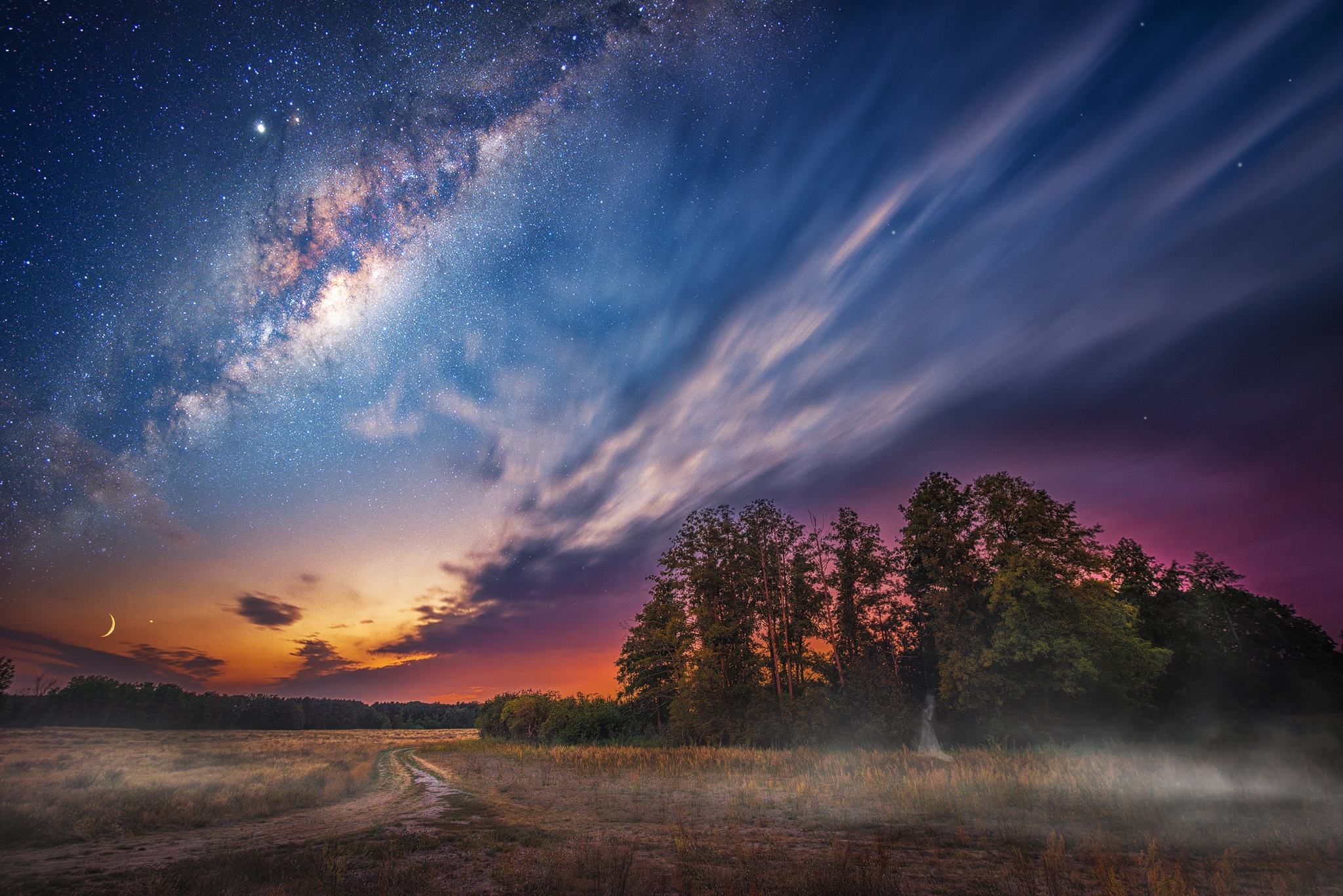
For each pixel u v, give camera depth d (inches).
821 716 1429.6
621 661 2181.3
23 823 457.7
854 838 452.4
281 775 933.2
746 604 1892.2
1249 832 439.2
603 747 1798.7
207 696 4992.6
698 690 1690.5
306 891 296.4
